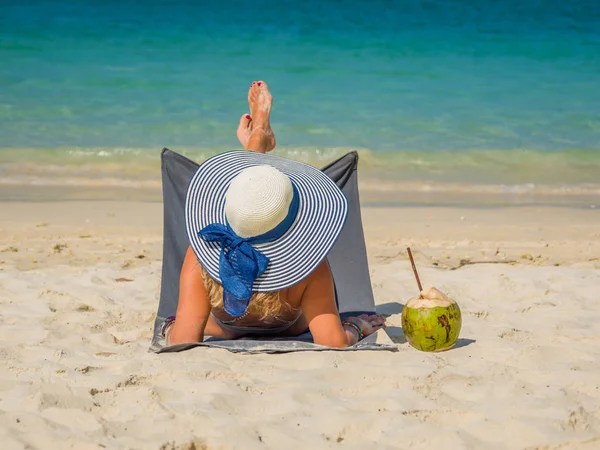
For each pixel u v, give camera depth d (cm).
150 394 378
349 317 493
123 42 2055
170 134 1383
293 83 1758
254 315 442
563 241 839
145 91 1658
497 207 1023
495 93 1694
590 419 354
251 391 387
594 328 517
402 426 348
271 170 409
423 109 1569
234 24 2266
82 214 953
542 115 1528
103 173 1181
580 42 2134
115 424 348
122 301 584
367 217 962
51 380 399
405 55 2025
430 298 455
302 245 413
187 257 448
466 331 502
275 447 331
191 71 1831
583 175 1198
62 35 2081
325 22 2312
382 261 743
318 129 1421
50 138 1338
